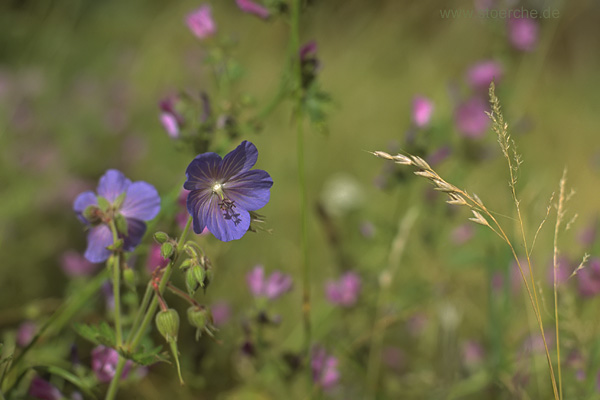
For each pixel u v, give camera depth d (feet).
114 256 1.76
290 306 2.94
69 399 2.03
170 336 1.69
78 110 4.63
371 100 5.92
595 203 4.20
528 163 3.74
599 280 2.28
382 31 6.72
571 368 2.19
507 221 2.36
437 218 2.94
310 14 2.22
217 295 2.84
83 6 6.33
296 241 3.61
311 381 2.25
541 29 3.12
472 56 6.02
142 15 6.93
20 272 3.01
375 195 4.00
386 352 2.64
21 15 5.48
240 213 1.70
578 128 6.04
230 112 2.17
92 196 1.81
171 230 2.15
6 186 3.66
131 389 2.31
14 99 4.48
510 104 3.02
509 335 2.41
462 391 2.32
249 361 2.37
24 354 2.02
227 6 7.24
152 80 5.64
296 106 2.13
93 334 1.75
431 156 2.63
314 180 4.41
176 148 2.16
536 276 2.48
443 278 2.88
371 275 2.61
